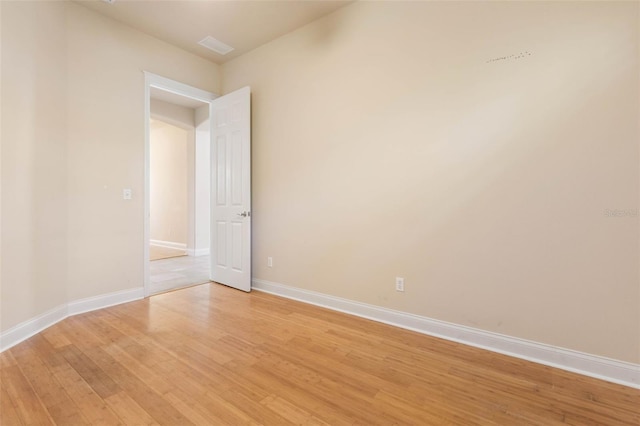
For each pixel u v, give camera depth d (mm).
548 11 1918
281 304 3105
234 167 3693
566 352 1905
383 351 2135
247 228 3539
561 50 1884
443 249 2334
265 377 1808
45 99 2479
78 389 1671
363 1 2715
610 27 1751
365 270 2746
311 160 3107
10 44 2168
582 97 1831
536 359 1994
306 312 2881
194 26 3152
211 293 3479
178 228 6539
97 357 2014
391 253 2590
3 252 2107
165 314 2805
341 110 2873
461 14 2225
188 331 2434
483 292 2178
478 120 2170
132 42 3174
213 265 3996
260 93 3562
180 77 3592
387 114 2588
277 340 2291
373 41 2658
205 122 5715
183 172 6355
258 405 1562
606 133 1773
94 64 2898
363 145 2732
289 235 3314
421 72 2410
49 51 2516
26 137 2299
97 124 2924
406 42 2479
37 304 2393
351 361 1998
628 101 1718
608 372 1790
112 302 3043
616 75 1745
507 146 2066
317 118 3049
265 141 3523
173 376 1807
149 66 3314
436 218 2359
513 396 1645
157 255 5965
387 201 2600
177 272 4520
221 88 4016
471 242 2215
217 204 3934
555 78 1905
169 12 2918
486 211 2152
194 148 5887
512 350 2074
